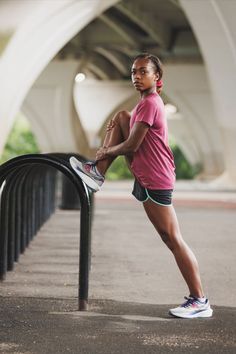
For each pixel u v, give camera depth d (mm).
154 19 48812
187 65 54625
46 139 56906
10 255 10586
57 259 11734
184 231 16266
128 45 53969
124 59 64500
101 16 46688
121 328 7402
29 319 7734
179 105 56250
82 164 7965
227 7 27359
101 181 8008
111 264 11406
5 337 7035
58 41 25875
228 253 12812
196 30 29453
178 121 80625
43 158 8117
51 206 18719
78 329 7348
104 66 66688
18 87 24031
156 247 13406
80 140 59250
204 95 55250
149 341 6949
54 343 6852
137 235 15242
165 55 54531
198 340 7012
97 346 6773
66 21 25141
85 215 8070
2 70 22344
